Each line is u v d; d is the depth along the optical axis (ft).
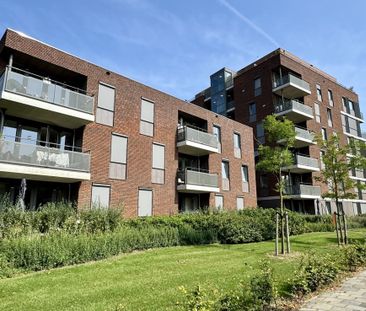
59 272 26.68
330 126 111.04
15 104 42.75
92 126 52.26
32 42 46.91
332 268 22.33
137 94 60.80
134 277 24.82
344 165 50.93
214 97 119.14
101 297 19.70
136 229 41.47
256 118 100.78
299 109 93.76
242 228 48.34
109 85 56.13
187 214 55.36
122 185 54.49
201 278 24.26
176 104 68.74
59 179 47.01
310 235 59.00
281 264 29.55
